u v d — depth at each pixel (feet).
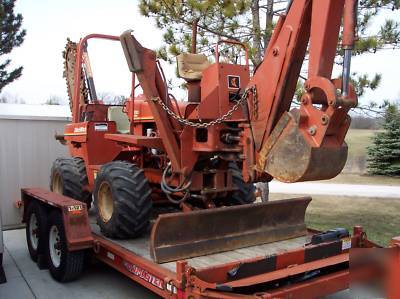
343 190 44.93
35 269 19.42
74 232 16.30
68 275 17.17
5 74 95.66
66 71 26.11
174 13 25.57
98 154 21.33
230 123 15.14
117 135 17.94
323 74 12.23
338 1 11.97
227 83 15.21
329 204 36.73
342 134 12.42
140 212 15.97
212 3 24.14
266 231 16.11
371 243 15.56
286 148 12.69
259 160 13.67
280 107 13.57
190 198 16.92
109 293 16.70
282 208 16.38
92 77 24.62
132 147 19.84
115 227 16.03
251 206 15.26
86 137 21.06
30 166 25.80
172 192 16.15
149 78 15.72
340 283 13.78
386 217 31.32
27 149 25.68
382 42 23.49
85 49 24.50
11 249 22.39
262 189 26.30
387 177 57.98
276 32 13.50
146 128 18.57
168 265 13.33
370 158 60.49
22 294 16.60
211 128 15.07
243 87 15.62
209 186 16.49
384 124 59.06
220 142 15.17
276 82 13.30
